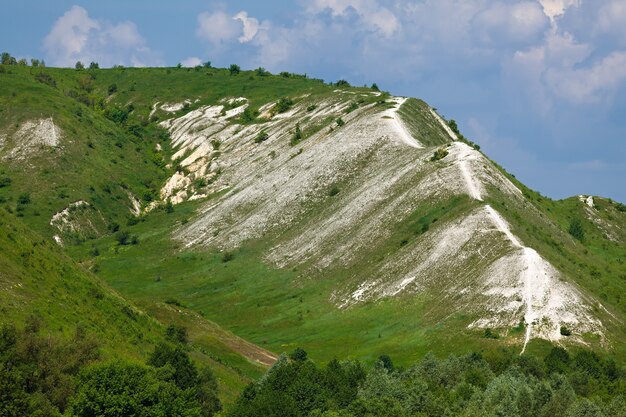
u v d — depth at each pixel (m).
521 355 139.25
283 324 186.38
